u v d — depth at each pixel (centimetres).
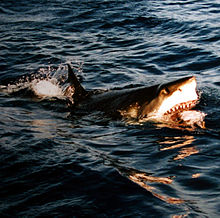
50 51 1091
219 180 407
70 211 348
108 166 441
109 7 1605
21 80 878
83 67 944
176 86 588
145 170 434
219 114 604
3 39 1228
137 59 985
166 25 1288
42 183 400
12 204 359
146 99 605
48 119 623
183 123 577
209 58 938
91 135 551
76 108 673
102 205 359
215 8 1463
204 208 353
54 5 1711
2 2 1805
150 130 562
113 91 677
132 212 347
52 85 823
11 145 495
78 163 447
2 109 672
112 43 1148
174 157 469
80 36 1243
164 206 356
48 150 484
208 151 483
